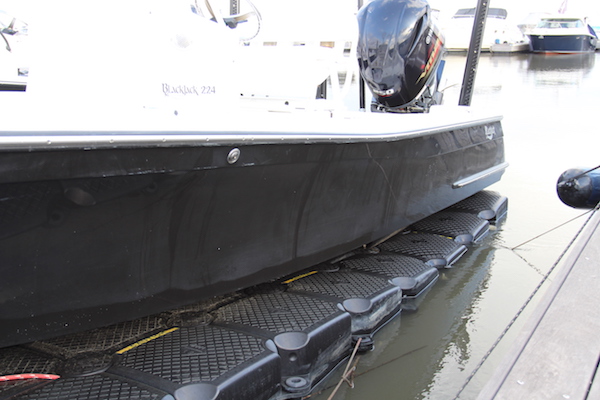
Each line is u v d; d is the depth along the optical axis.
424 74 4.11
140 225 2.22
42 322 2.10
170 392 2.01
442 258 3.93
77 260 2.10
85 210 2.04
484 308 3.37
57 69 2.30
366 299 2.98
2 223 1.87
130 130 2.04
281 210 2.79
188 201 2.32
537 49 28.08
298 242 2.97
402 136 3.39
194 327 2.55
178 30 2.54
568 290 2.08
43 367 2.19
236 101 2.88
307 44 3.58
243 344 2.39
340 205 3.16
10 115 1.85
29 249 1.97
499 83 14.16
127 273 2.26
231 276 2.66
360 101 4.88
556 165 6.82
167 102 2.52
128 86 2.40
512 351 1.79
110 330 2.51
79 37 2.32
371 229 3.52
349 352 2.81
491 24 28.06
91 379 2.10
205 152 2.27
